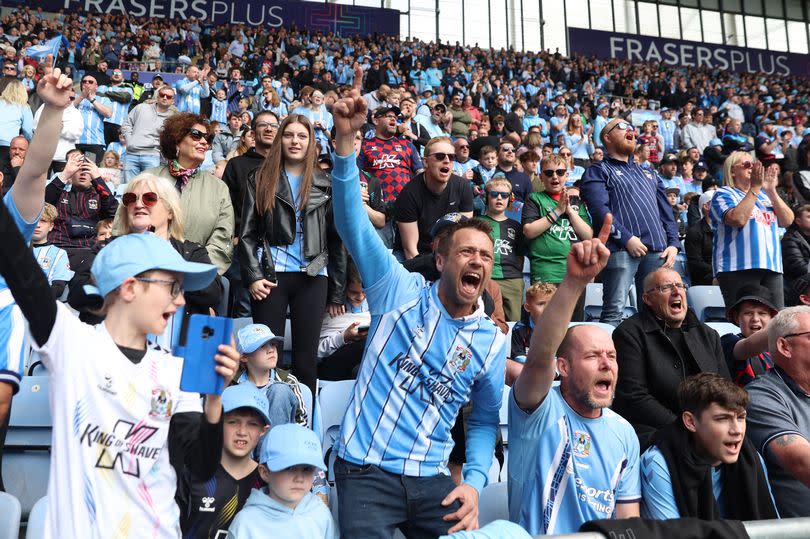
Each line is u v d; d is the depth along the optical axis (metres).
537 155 7.94
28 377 3.43
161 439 1.79
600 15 28.75
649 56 28.36
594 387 2.78
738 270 5.07
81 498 1.68
